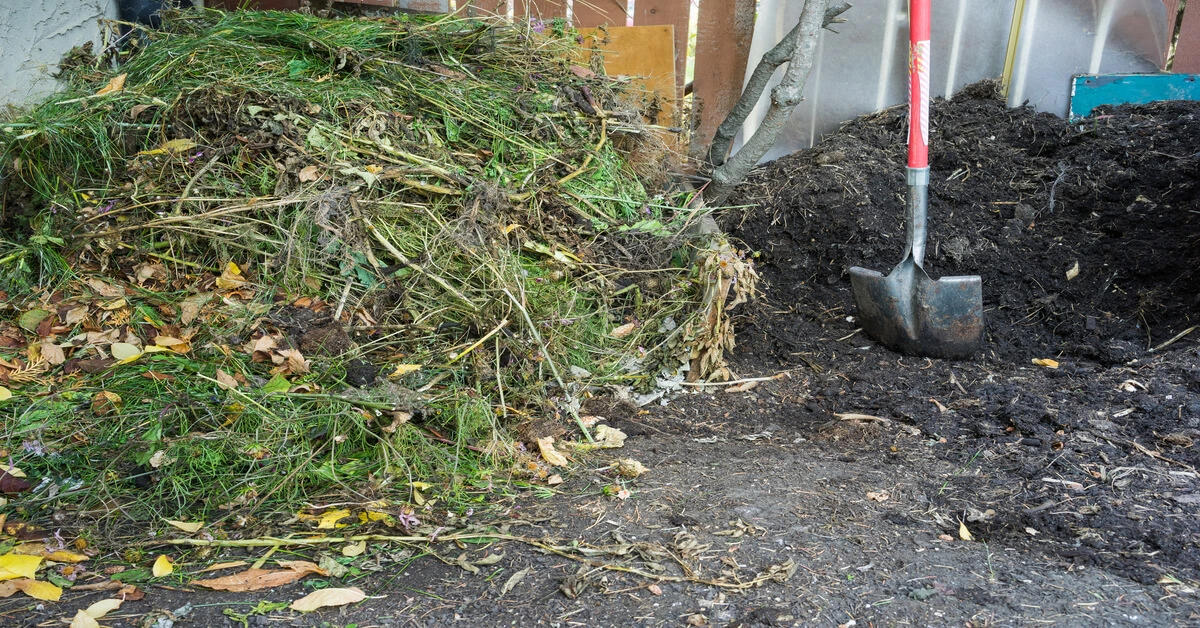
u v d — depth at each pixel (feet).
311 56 11.87
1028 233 13.30
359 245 9.91
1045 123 15.17
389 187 10.55
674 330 10.94
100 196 10.18
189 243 9.90
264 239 9.74
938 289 11.28
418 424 8.94
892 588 6.70
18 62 12.32
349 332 9.48
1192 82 15.33
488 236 10.37
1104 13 15.49
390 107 11.35
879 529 7.57
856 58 16.17
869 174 14.42
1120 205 13.34
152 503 7.71
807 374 11.30
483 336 9.80
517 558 7.16
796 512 7.84
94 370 8.73
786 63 16.21
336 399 8.59
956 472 8.69
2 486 7.67
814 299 13.03
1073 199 13.65
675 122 16.06
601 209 11.91
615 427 9.80
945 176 14.47
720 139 15.24
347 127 10.92
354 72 11.69
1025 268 12.79
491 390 9.65
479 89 12.22
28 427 8.14
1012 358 11.51
